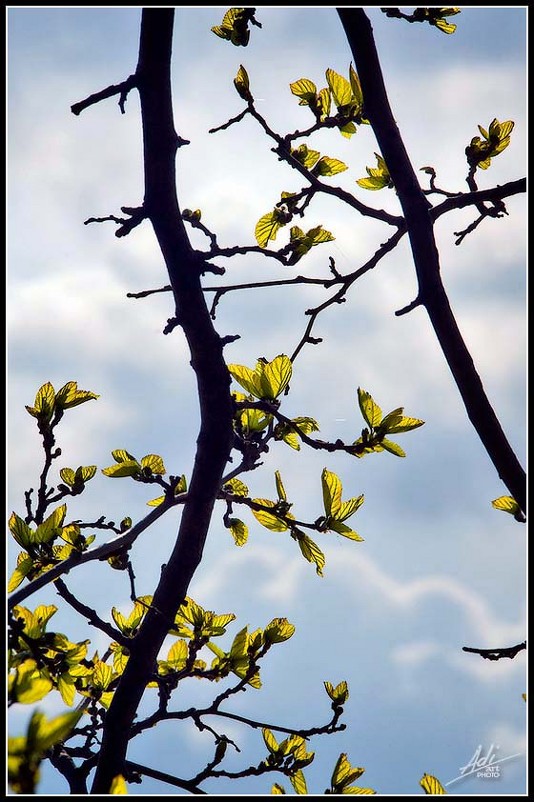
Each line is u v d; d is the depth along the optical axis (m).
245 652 9.84
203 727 9.34
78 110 8.00
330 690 9.90
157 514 8.31
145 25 7.92
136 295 8.70
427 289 7.92
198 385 8.30
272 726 9.41
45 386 9.35
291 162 10.04
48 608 8.55
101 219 8.26
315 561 9.49
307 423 9.66
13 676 5.26
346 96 10.38
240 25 10.10
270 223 10.23
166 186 8.20
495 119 10.23
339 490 9.47
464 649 8.16
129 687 8.26
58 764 8.88
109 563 10.07
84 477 9.77
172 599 8.27
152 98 8.05
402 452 9.26
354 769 9.59
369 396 9.30
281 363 8.90
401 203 8.20
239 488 10.51
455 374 7.72
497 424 7.56
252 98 10.15
